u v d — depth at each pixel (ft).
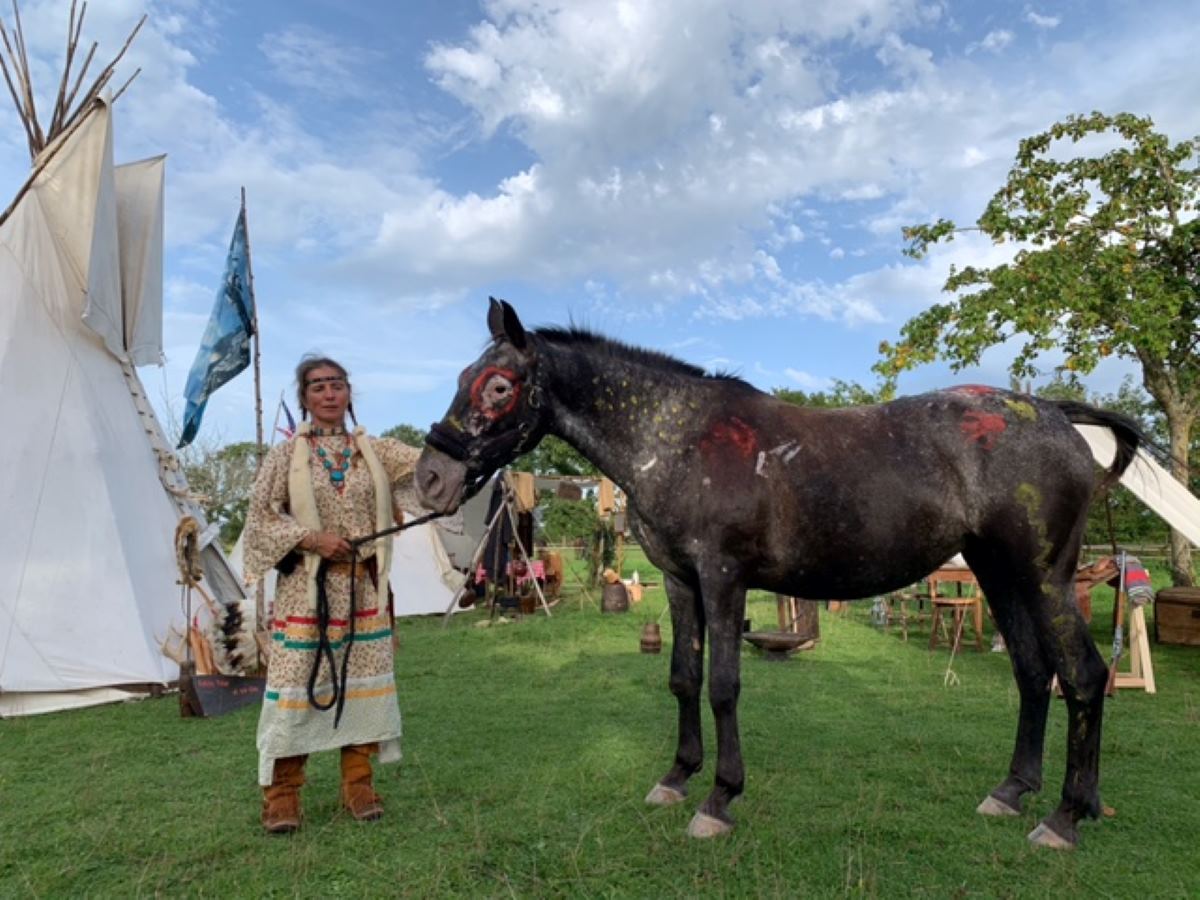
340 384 12.91
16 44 27.35
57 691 21.61
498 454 12.28
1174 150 31.48
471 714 19.65
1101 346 31.91
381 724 12.64
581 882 10.09
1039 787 12.80
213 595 27.53
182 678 20.27
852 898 9.65
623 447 12.59
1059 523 11.65
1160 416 43.45
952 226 34.91
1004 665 25.98
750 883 10.06
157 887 10.27
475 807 12.68
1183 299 30.76
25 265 25.34
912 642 31.09
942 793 13.38
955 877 10.30
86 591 23.08
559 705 20.58
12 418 23.68
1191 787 13.82
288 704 11.86
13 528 22.75
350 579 12.48
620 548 53.57
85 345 26.43
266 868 10.78
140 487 26.55
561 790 13.66
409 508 13.44
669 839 11.41
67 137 26.04
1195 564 45.21
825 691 21.89
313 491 12.41
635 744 16.48
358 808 12.43
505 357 12.32
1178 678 23.45
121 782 14.76
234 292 33.94
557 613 42.78
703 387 12.86
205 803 13.47
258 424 35.70
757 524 11.73
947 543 12.16
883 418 12.50
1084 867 10.58
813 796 13.25
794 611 31.81
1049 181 33.78
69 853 11.46
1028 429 11.94
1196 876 10.30
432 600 44.04
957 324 33.81
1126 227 31.78
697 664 13.11
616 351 13.38
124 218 28.99
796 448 12.01
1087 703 11.52
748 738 16.99
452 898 9.80
